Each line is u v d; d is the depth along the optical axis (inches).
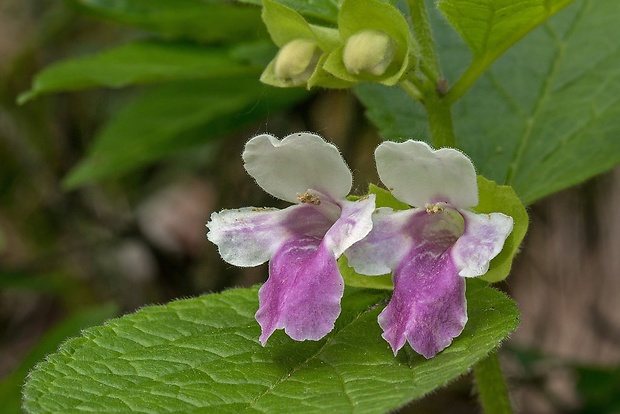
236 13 16.1
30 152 23.3
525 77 15.1
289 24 12.7
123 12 16.3
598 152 14.5
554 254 21.6
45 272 22.7
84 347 12.4
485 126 14.9
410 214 12.4
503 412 13.6
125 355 12.3
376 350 12.2
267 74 12.9
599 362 20.7
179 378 12.1
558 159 14.6
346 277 12.6
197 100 17.4
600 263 21.1
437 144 13.3
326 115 20.4
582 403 19.7
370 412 11.2
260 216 12.5
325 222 12.5
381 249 12.2
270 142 12.2
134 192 23.6
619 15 15.4
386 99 14.5
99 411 11.7
